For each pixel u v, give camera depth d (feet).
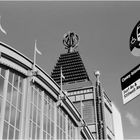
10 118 77.25
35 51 99.19
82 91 230.27
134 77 30.30
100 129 208.95
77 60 386.93
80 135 131.75
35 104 92.89
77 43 416.26
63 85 244.22
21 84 88.48
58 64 390.42
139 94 29.27
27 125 82.79
